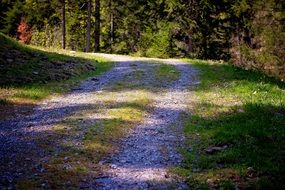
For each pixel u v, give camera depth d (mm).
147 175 10406
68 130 13984
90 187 9609
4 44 29297
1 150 11914
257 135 12711
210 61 36625
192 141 13227
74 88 21812
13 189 9203
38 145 12414
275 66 53969
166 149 12492
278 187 9109
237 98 18562
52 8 62156
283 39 54344
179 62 34625
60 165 10805
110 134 13656
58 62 27969
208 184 9711
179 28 56031
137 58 37688
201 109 17266
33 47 34156
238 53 56750
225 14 56625
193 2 55344
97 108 17234
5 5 73688
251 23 56750
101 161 11328
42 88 21000
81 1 59938
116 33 66125
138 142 13109
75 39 67938
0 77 21703
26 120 15422
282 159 10773
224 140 12562
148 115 16453
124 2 63094
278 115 15000
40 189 9297
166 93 20547
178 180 10094
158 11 60469
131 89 21312
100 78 24891
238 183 9594
